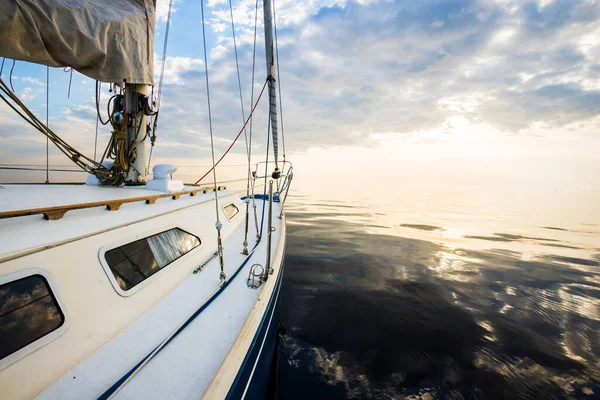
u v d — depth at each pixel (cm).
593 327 517
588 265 907
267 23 311
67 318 163
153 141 424
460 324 510
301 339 448
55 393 141
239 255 373
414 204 2872
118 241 224
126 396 145
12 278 144
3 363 128
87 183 400
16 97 241
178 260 287
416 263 861
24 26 204
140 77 303
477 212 2400
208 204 429
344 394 344
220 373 161
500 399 347
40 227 180
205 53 281
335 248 994
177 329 201
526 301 623
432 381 370
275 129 341
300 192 4119
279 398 332
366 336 461
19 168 385
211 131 276
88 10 247
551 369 401
